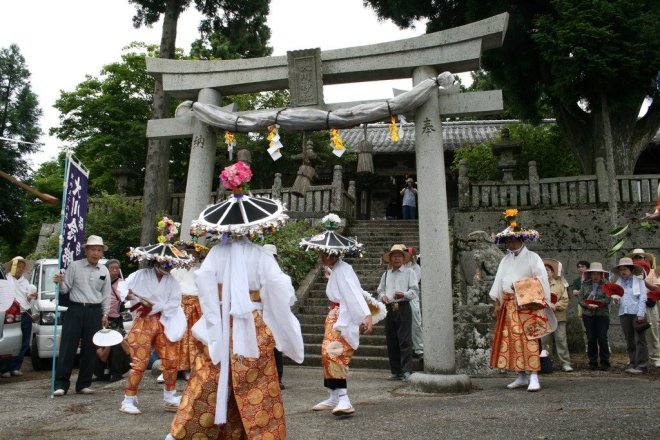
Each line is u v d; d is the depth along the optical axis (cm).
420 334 960
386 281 847
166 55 1470
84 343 693
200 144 820
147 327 582
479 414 507
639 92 1288
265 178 1997
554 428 434
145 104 1959
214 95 829
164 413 568
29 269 1163
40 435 470
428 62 726
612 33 1220
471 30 707
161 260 573
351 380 834
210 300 348
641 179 1341
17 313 893
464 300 1100
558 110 1545
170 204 1585
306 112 740
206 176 816
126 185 1786
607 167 1344
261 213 366
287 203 1600
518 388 677
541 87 1575
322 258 579
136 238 1470
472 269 1185
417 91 692
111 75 1975
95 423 518
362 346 1047
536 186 1405
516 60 1498
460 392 658
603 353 888
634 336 862
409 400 616
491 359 686
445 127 2567
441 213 692
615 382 700
